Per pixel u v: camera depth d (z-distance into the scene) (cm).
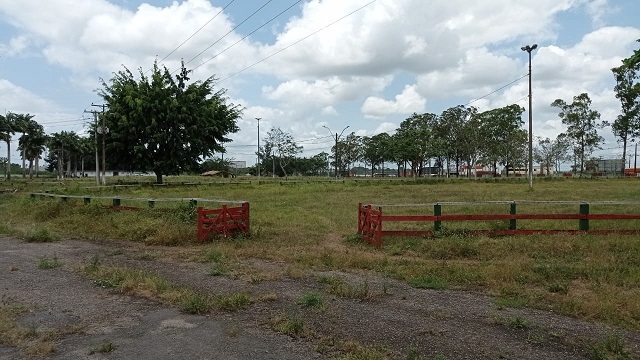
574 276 836
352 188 3878
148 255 1093
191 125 3856
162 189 3462
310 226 1560
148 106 3688
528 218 1250
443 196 2798
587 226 1248
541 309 668
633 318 619
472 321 620
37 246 1259
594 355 501
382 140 9362
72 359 501
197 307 666
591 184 4291
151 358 502
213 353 514
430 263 966
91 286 812
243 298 704
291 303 701
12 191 3847
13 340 555
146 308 682
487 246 1084
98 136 4184
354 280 847
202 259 1040
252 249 1137
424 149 8025
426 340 550
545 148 8638
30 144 8862
